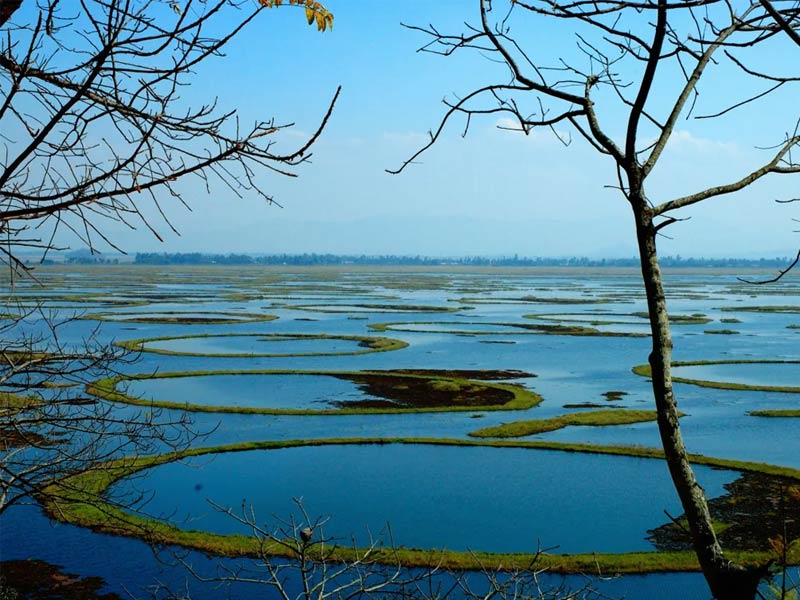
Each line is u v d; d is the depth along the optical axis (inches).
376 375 2078.0
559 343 2837.1
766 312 4338.1
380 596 526.3
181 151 189.5
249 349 2556.6
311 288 6565.0
